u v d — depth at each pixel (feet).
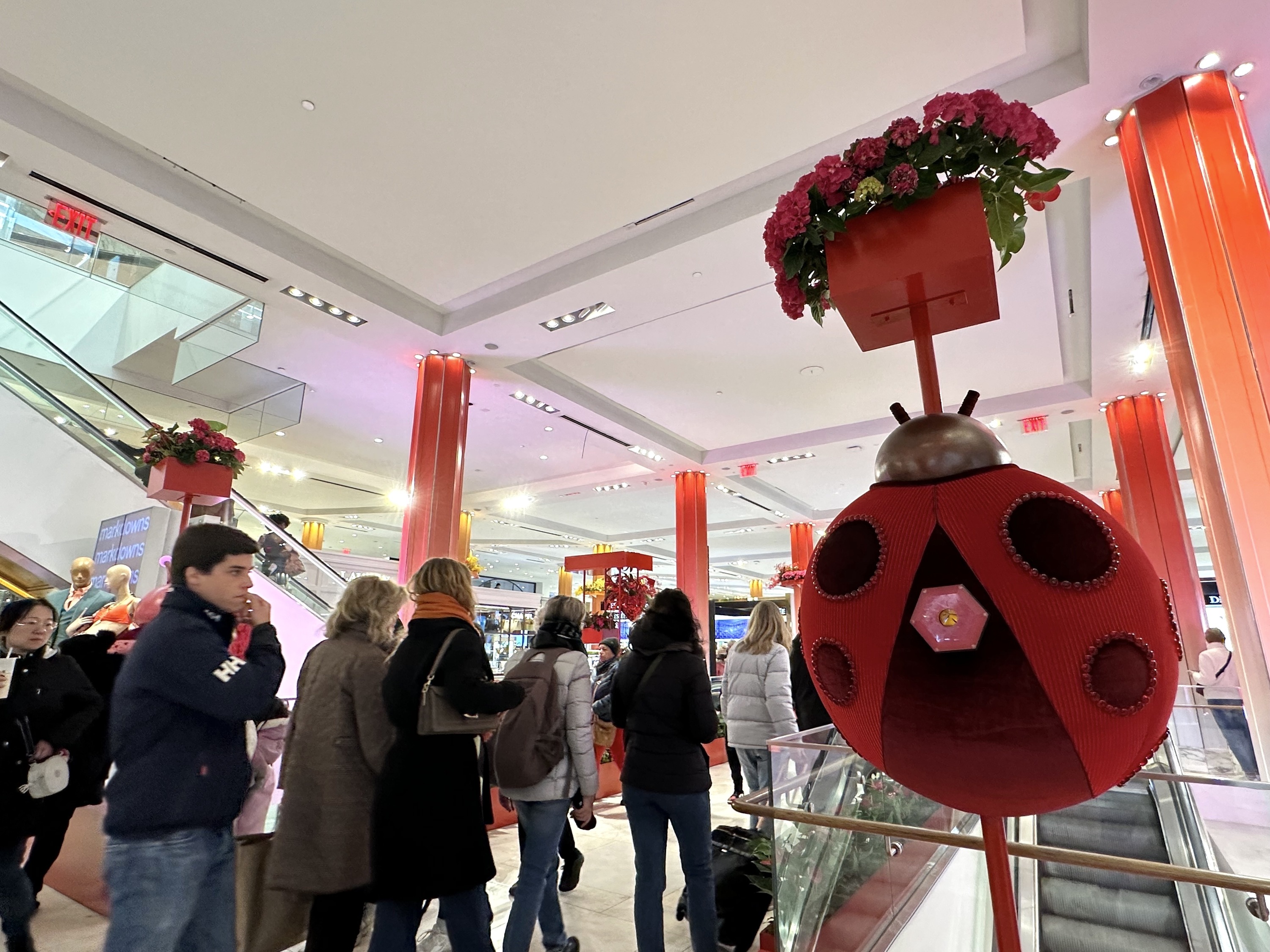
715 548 69.82
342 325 21.30
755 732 9.25
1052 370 26.07
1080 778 2.31
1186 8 10.94
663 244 17.35
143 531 16.11
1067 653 2.24
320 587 20.63
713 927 6.74
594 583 25.12
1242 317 10.98
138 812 4.34
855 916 6.20
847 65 12.53
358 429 33.81
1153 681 2.26
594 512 53.93
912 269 3.27
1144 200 12.64
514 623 55.93
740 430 34.47
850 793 6.52
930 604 2.39
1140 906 5.87
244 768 4.88
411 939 5.08
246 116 13.58
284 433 34.53
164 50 12.09
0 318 18.81
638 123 13.84
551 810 6.91
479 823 5.44
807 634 2.86
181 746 4.52
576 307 20.08
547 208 16.49
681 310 20.35
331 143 14.33
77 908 8.54
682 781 6.85
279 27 11.65
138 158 14.96
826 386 28.35
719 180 15.60
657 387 28.71
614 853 12.12
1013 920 2.52
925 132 3.25
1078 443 35.27
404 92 13.01
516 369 25.27
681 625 7.49
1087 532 2.34
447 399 23.11
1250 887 3.83
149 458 14.10
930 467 2.63
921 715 2.41
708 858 6.91
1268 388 10.61
